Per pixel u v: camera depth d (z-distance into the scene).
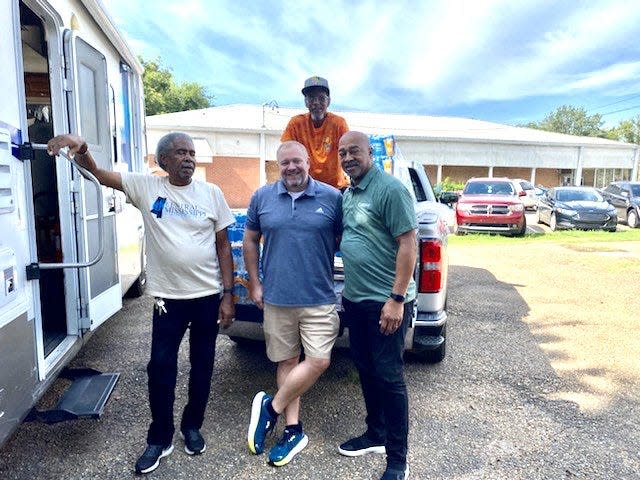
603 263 8.45
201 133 19.42
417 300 3.50
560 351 4.33
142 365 3.91
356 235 2.48
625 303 5.95
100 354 4.12
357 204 2.48
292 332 2.73
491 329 4.92
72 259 2.96
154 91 32.75
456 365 3.97
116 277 3.71
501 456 2.71
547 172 27.98
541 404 3.33
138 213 5.23
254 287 2.81
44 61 3.88
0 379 2.03
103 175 2.55
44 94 3.93
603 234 12.38
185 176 2.54
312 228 2.57
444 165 24.95
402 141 24.00
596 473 2.56
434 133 24.70
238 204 19.84
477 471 2.58
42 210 3.45
